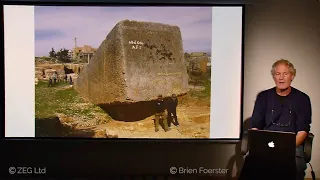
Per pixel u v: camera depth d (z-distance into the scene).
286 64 3.46
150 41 3.45
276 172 3.04
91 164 3.51
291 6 3.46
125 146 3.50
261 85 3.48
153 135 3.49
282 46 3.48
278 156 3.00
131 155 3.51
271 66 3.48
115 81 3.45
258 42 3.48
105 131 3.49
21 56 3.46
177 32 3.46
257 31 3.47
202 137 3.50
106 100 3.47
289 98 3.40
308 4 3.46
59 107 3.48
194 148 3.51
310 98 3.49
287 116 3.39
